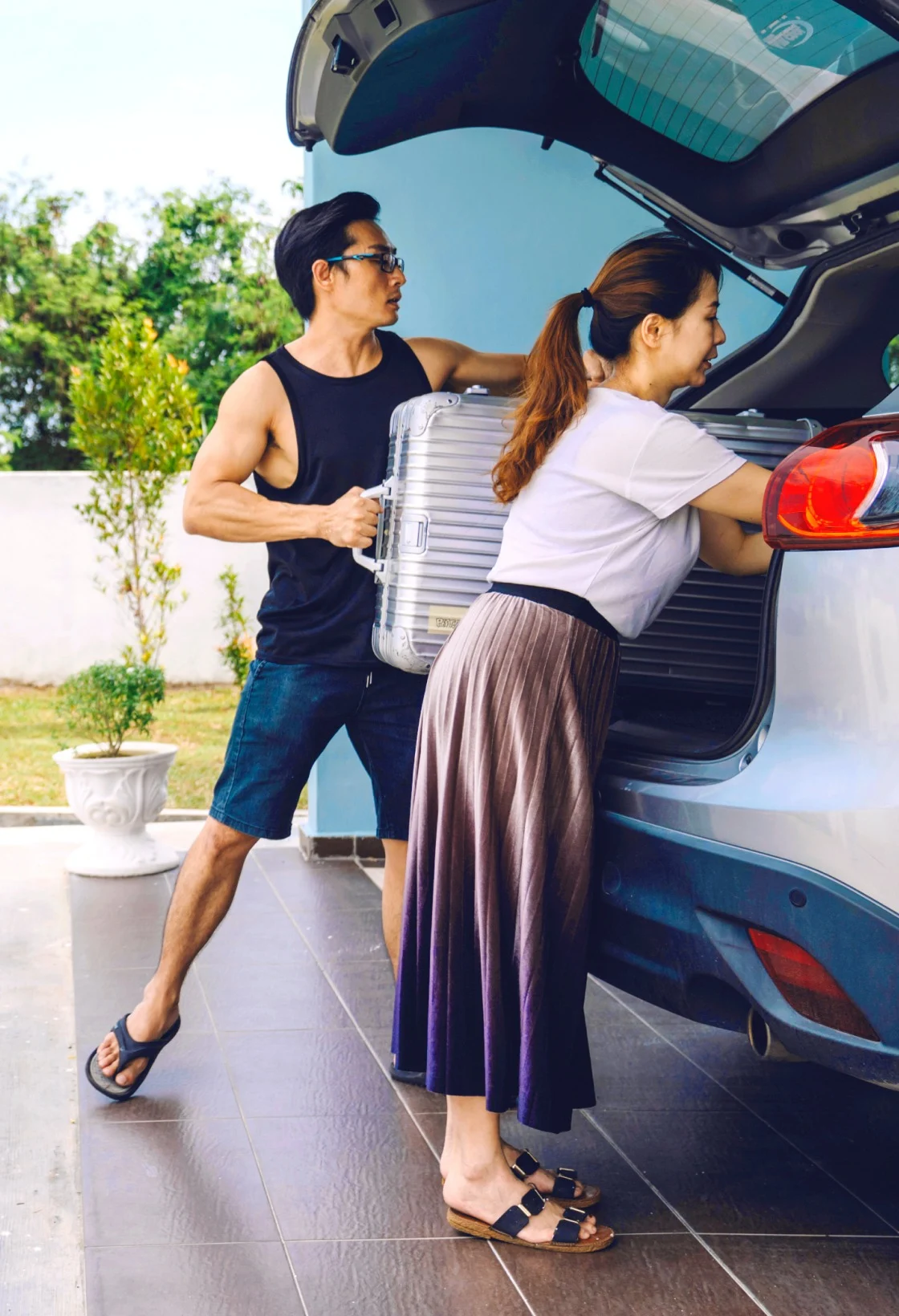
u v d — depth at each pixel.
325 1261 2.17
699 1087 2.92
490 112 2.77
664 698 2.86
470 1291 2.08
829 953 1.87
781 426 2.53
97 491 10.20
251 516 2.64
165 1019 2.80
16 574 11.08
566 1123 2.16
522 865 2.12
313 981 3.59
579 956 2.16
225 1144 2.61
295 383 2.75
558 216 4.77
